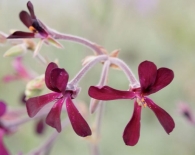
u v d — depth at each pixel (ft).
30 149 0.97
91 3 0.90
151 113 1.02
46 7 1.06
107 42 1.03
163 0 1.08
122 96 0.51
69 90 0.52
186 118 0.77
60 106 0.51
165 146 1.01
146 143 1.01
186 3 1.07
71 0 1.03
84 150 1.00
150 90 0.52
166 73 0.51
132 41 1.09
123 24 1.06
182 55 1.07
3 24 1.07
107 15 0.89
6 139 0.98
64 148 1.01
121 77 1.05
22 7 1.08
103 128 1.04
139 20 1.09
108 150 1.03
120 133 1.04
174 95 1.05
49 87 0.51
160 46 1.09
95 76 0.93
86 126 0.50
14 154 0.97
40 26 0.57
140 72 0.51
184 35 1.06
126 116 1.05
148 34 1.09
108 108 1.05
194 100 1.02
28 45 0.62
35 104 0.51
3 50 1.05
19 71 0.75
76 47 1.03
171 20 1.08
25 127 0.98
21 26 1.08
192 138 0.99
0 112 0.61
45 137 0.99
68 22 1.03
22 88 1.05
